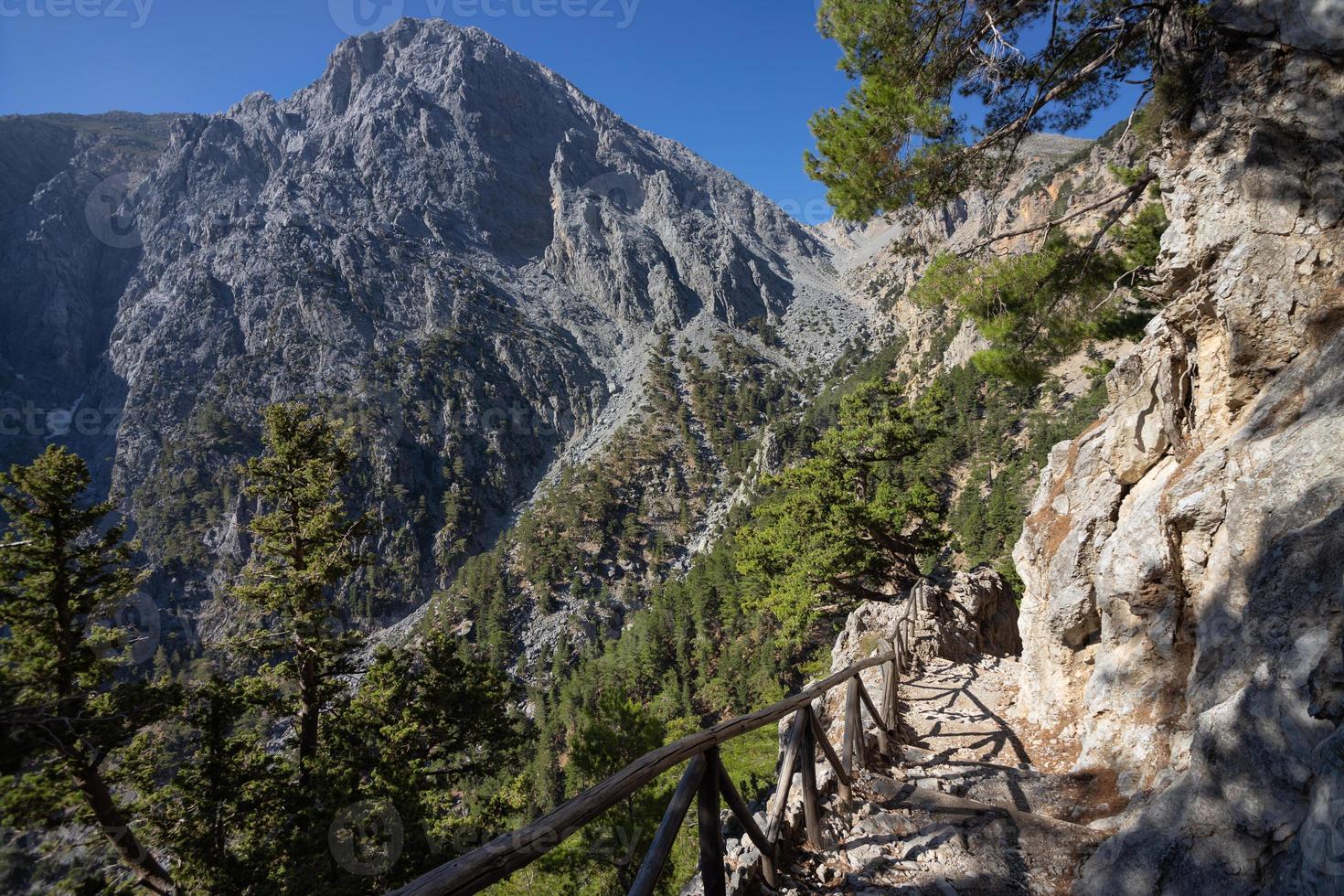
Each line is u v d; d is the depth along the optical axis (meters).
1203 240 6.75
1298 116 6.15
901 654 10.09
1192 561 5.70
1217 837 3.39
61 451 11.30
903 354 189.00
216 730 13.72
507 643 124.38
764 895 4.12
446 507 188.38
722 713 66.81
